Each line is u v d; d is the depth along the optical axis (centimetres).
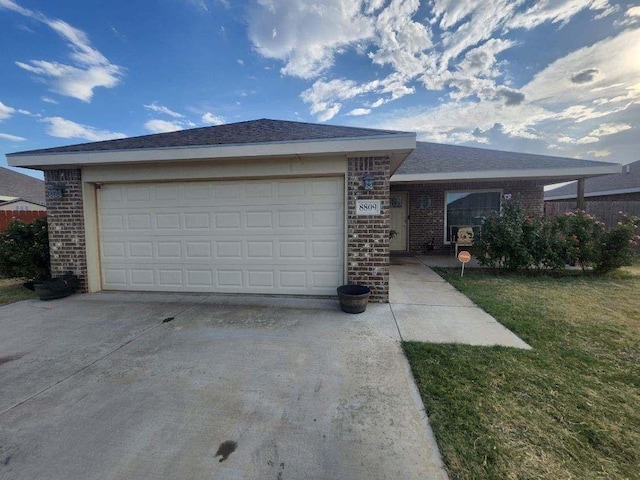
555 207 1299
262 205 543
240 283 561
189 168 536
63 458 186
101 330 395
